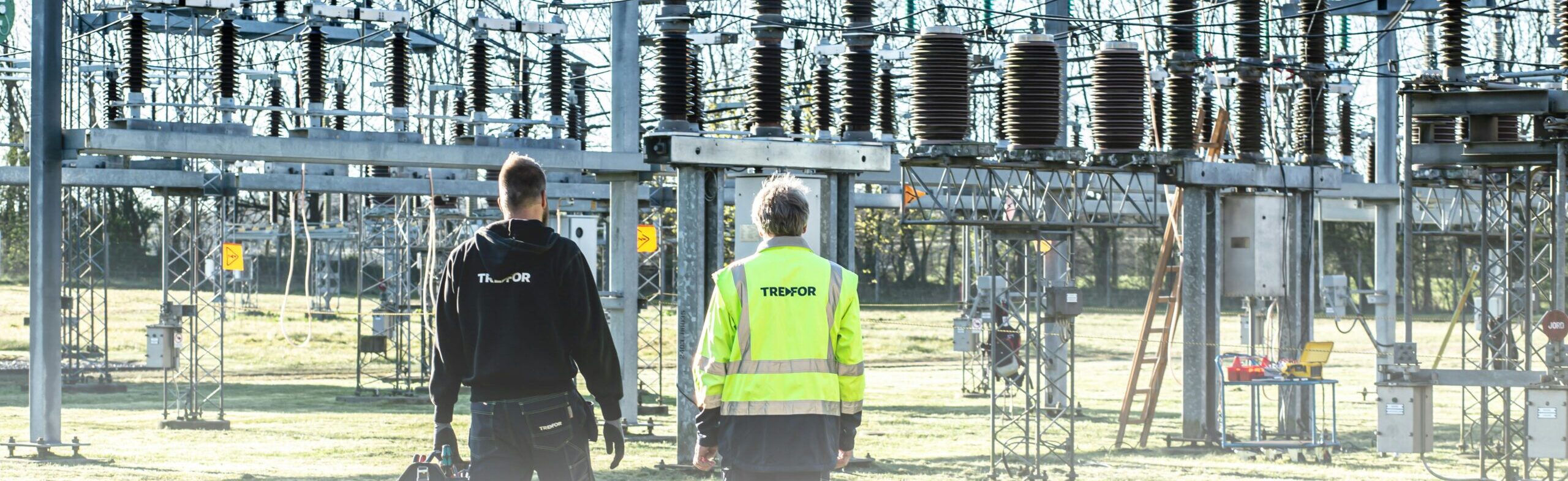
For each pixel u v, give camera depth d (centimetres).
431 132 1897
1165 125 1591
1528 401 1116
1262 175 1598
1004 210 1400
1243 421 2011
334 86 2253
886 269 5675
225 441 1748
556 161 1620
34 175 1495
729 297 587
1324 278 2228
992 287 1365
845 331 592
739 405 582
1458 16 1214
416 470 573
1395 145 2128
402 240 2662
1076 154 1384
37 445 1531
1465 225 1933
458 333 572
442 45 2059
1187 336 1622
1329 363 3281
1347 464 1495
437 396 578
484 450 566
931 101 1356
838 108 2105
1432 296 5434
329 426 1953
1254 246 1578
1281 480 1337
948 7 1462
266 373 3036
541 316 566
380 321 2758
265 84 2356
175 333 1938
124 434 1831
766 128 1427
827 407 586
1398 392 1155
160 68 1560
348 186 2064
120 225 5850
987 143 1352
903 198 1366
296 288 5472
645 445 1688
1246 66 1598
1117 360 3384
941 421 2022
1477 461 1502
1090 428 1927
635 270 1708
